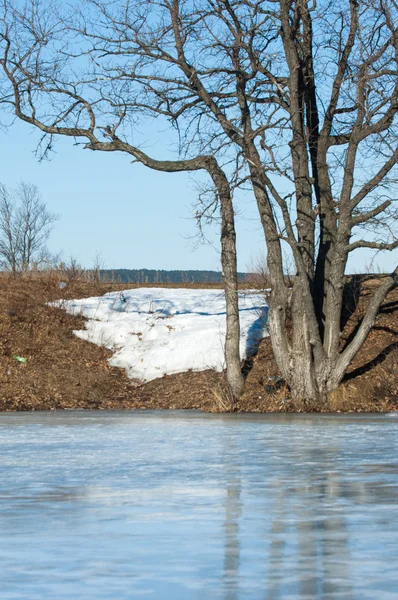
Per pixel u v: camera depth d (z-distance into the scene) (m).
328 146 40.91
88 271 59.66
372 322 38.84
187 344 47.28
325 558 9.35
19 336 48.88
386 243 37.56
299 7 36.81
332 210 40.62
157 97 38.94
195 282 62.22
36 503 13.29
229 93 38.16
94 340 49.56
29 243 95.44
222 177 39.66
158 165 39.81
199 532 10.88
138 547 9.97
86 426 29.77
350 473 16.98
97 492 14.45
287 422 31.45
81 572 8.72
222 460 19.42
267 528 11.16
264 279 52.44
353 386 39.59
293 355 38.84
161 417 34.75
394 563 9.09
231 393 39.62
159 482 15.69
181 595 7.79
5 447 22.36
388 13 34.88
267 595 7.78
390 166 36.69
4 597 7.74
